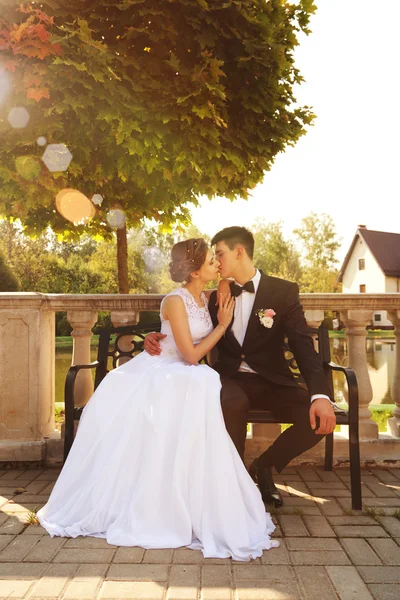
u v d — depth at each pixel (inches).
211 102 168.1
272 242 1846.7
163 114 163.3
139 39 167.3
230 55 172.7
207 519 92.7
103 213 232.4
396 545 91.5
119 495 98.5
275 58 169.3
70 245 1422.2
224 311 115.3
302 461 142.0
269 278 123.3
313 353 112.8
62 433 143.7
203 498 94.2
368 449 141.9
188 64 171.9
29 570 82.2
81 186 215.2
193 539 93.8
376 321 1585.9
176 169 176.2
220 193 210.4
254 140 186.2
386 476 134.0
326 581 78.7
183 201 224.4
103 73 154.4
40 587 76.7
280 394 115.8
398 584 77.8
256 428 142.9
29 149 173.3
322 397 102.8
